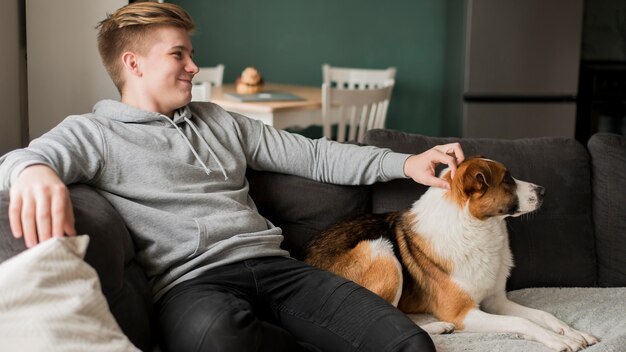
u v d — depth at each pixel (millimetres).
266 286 1692
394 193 2105
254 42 4793
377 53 4973
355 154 1999
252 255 1715
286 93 3977
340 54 4934
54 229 1291
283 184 2012
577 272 2135
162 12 1762
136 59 1766
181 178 1725
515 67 4285
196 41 4691
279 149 1987
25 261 1177
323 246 1963
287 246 2021
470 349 1655
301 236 2027
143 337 1501
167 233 1665
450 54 4738
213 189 1778
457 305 1864
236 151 1900
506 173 1863
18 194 1325
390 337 1484
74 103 2586
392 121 5082
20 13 2514
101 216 1457
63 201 1314
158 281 1673
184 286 1609
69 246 1242
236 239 1704
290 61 4879
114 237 1455
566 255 2125
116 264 1439
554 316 1861
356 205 2082
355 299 1595
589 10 4672
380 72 4434
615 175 2178
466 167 1851
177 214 1688
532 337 1729
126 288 1498
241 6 4719
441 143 2170
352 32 4918
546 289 2096
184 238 1669
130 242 1596
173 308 1528
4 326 1117
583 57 4723
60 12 2518
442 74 5031
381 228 1979
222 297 1517
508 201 1838
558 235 2131
